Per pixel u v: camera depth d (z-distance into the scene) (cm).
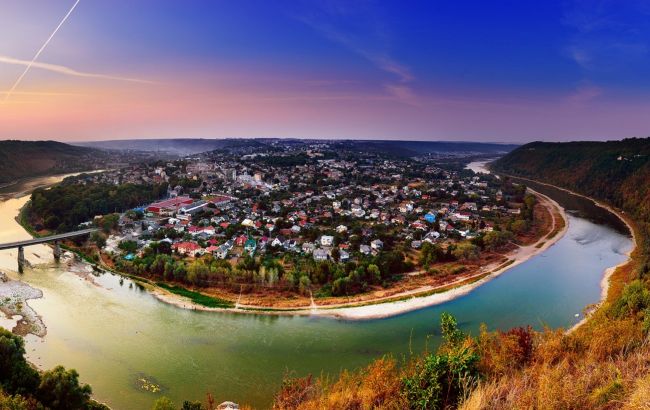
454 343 3819
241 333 7881
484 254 13625
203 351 7094
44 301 9038
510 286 10756
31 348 6931
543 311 9125
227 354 7019
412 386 2403
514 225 16325
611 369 2322
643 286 6606
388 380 2728
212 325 8219
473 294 10156
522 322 8556
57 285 10112
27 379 4541
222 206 19488
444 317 4112
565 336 3847
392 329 8181
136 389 5881
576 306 9412
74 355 6781
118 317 8412
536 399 2098
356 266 11100
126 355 6856
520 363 3284
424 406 2261
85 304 9006
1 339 4650
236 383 6109
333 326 8300
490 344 3700
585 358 3125
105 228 14500
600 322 5703
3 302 8712
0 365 4538
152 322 8244
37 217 16250
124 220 16300
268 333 7912
